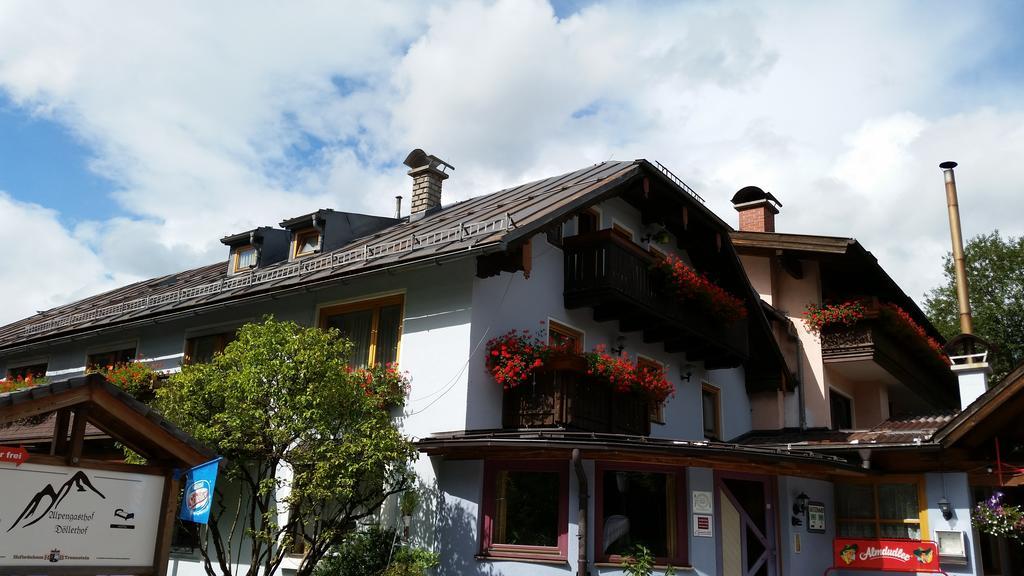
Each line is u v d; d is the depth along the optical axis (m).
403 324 12.66
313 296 13.95
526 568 10.75
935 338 23.25
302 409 10.06
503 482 11.32
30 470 6.63
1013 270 33.22
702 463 11.32
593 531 10.75
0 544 6.40
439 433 11.45
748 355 16.66
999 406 11.99
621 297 13.35
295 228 17.75
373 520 12.02
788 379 18.03
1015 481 12.09
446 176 19.88
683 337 15.28
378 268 12.12
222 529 13.70
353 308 13.48
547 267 13.51
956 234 18.38
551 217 11.88
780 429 17.89
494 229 11.75
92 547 6.88
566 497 10.83
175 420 10.18
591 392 12.16
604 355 12.56
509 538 11.04
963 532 12.50
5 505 6.47
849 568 13.07
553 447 10.37
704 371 17.00
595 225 14.83
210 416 10.26
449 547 11.27
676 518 11.34
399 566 10.72
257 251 18.27
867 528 13.59
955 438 12.25
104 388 6.98
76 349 18.39
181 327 16.14
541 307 13.20
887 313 18.09
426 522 11.60
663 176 14.80
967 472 12.72
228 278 17.06
